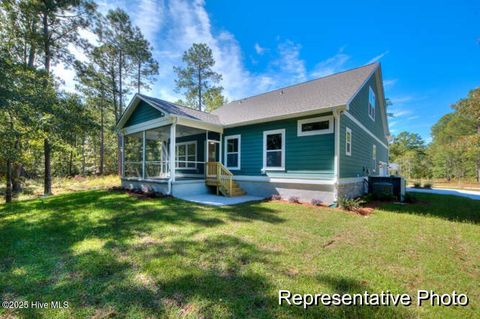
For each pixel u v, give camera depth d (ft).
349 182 28.63
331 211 21.91
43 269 9.87
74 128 34.47
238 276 9.16
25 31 38.24
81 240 13.35
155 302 7.52
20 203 26.14
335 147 25.20
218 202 25.85
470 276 9.46
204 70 83.46
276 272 9.53
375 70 37.65
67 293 8.07
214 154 39.32
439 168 104.63
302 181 27.55
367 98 38.37
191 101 86.33
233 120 35.50
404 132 154.20
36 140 36.47
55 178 66.69
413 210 23.47
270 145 31.12
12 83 28.02
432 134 135.13
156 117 32.45
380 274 9.48
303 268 9.91
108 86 62.85
